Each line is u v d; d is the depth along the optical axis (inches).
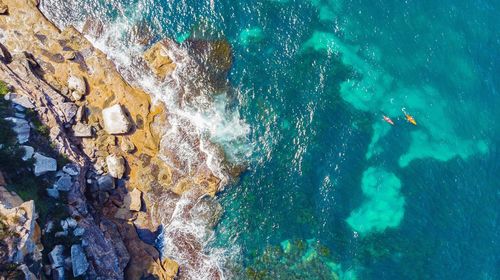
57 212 1373.0
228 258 1587.1
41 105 1466.5
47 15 1611.7
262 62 1713.8
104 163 1552.7
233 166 1637.6
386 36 1806.1
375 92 1761.8
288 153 1676.9
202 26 1695.4
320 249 1643.7
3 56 1508.4
